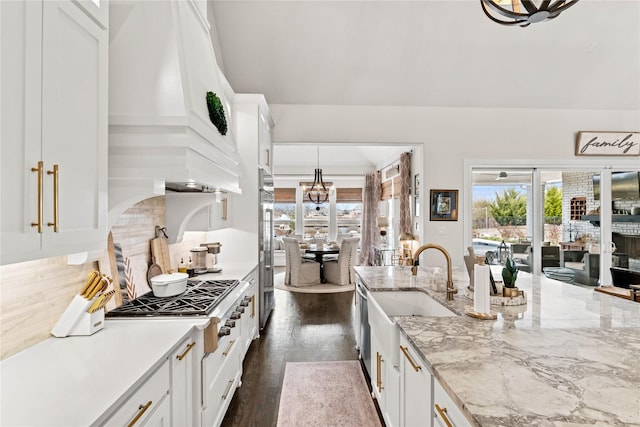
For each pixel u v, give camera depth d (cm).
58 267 160
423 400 138
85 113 129
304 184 810
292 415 240
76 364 127
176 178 170
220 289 243
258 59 427
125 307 195
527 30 403
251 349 355
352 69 440
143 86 169
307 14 386
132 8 173
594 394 98
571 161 498
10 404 99
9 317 135
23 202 98
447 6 383
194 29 216
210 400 194
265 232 427
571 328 157
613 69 448
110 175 167
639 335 147
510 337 145
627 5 381
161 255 264
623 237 504
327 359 331
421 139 491
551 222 504
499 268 337
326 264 701
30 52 101
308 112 484
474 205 502
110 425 101
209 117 211
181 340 155
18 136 97
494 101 485
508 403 93
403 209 583
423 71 445
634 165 501
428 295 246
